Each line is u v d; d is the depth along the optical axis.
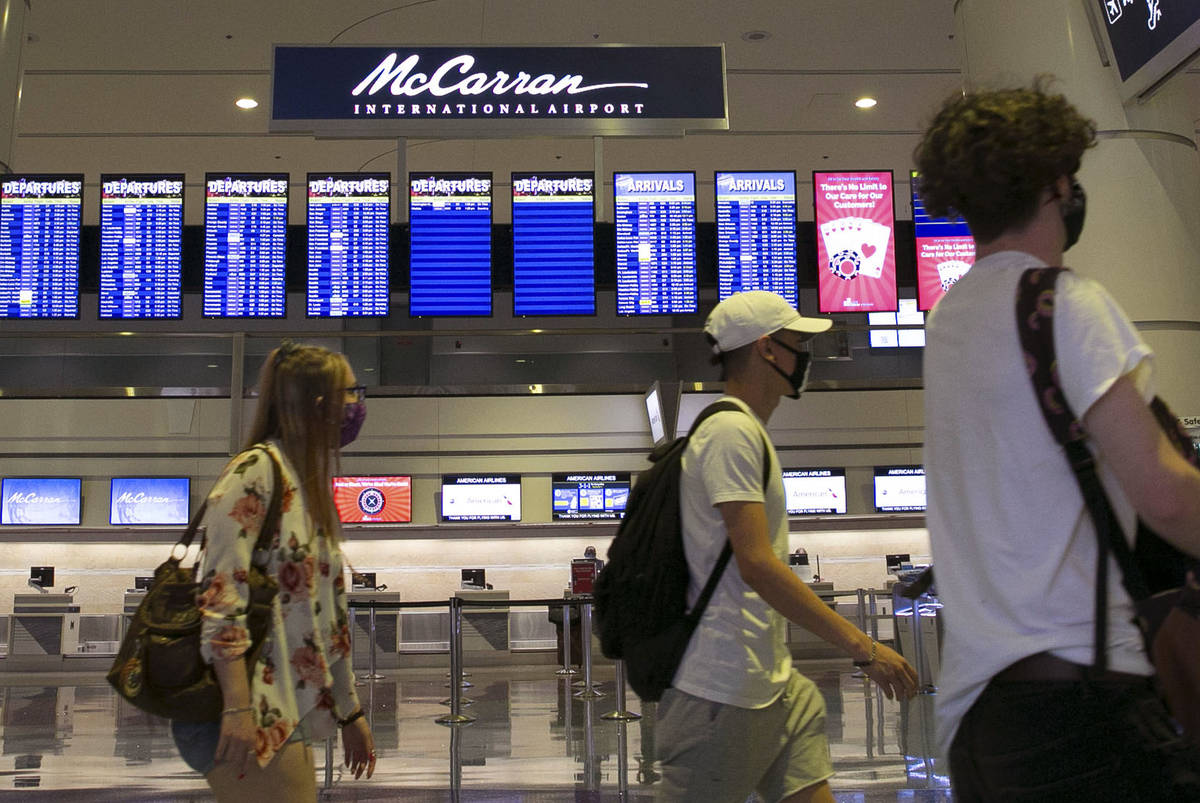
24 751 5.71
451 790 4.47
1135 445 1.03
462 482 13.32
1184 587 1.03
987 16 4.09
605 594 1.96
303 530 2.00
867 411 13.65
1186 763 1.03
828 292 7.21
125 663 1.87
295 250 7.25
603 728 6.45
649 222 7.12
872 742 5.45
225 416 13.51
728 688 1.82
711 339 2.08
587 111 6.22
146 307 7.21
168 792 4.43
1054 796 1.07
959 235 7.38
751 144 9.88
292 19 7.66
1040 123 1.21
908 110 9.29
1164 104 3.82
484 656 12.88
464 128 6.16
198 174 10.26
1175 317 3.69
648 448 13.61
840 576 13.64
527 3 7.57
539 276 6.99
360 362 13.95
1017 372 1.13
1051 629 1.09
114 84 8.48
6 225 7.21
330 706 1.99
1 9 5.09
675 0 7.56
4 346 13.84
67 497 13.12
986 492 1.16
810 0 7.56
